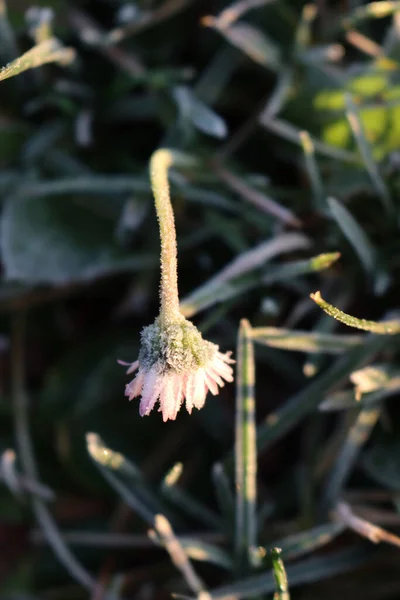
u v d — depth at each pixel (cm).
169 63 37
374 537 30
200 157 35
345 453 32
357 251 33
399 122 34
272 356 35
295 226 34
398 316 33
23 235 35
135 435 35
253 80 37
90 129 37
